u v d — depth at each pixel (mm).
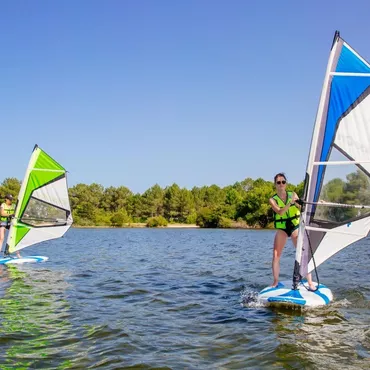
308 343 6090
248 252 21797
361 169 8117
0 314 7812
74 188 104812
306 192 8023
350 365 5289
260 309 8109
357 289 10109
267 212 70688
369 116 8008
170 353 5777
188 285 11086
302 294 8273
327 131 8008
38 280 11648
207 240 34688
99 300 9156
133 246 26719
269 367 5262
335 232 8172
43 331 6766
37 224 15414
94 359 5566
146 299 9281
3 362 5438
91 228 78625
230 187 125062
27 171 15109
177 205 101125
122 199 106250
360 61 8016
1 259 15172
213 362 5453
